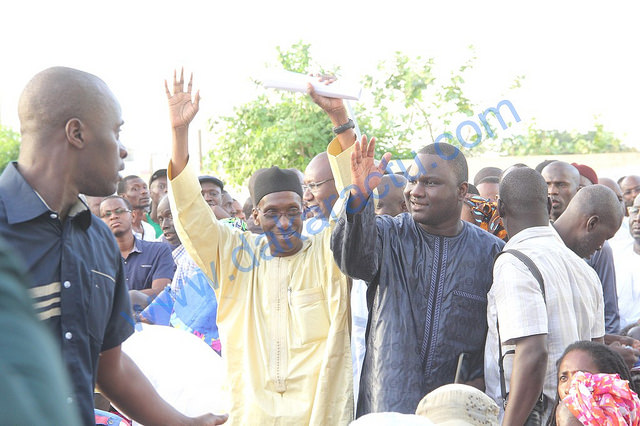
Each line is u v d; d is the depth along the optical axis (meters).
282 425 3.38
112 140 2.21
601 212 3.93
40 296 2.07
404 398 3.17
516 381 3.04
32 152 2.14
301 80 3.23
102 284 2.28
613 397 2.71
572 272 3.30
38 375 0.65
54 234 2.13
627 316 5.81
